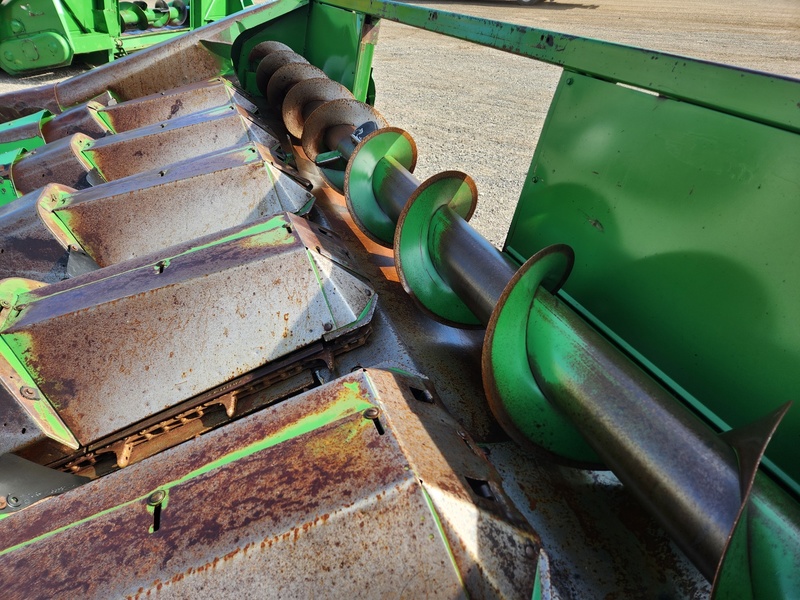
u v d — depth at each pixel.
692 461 1.13
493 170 5.87
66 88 4.31
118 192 2.65
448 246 2.06
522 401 1.60
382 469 1.17
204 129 3.36
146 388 1.83
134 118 3.97
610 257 1.73
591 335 1.49
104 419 1.79
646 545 1.50
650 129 1.53
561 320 1.57
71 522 1.25
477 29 2.24
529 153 6.47
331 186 3.63
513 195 5.25
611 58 1.61
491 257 1.89
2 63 7.69
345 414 1.35
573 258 1.67
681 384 1.52
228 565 1.09
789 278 1.19
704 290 1.41
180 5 9.25
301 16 4.91
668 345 1.55
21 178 3.26
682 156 1.43
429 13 2.60
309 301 1.99
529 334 1.63
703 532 1.07
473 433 1.88
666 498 1.15
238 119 3.40
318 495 1.15
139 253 2.63
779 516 1.05
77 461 1.78
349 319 2.02
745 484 0.95
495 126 7.46
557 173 1.95
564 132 1.89
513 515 1.25
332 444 1.26
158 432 1.89
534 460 1.77
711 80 1.31
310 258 2.02
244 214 2.71
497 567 1.12
